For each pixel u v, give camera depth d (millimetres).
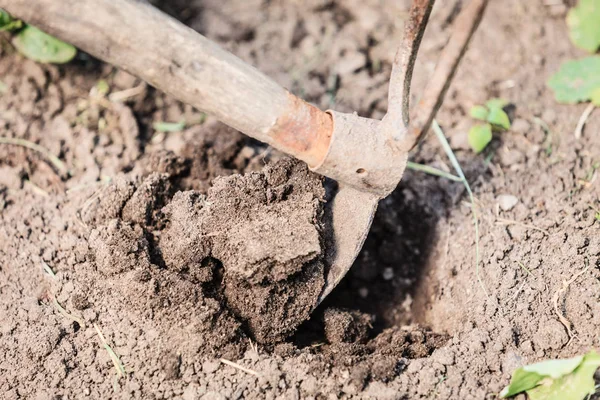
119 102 1045
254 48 1097
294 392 874
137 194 933
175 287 888
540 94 1060
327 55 1096
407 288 999
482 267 944
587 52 1086
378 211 998
